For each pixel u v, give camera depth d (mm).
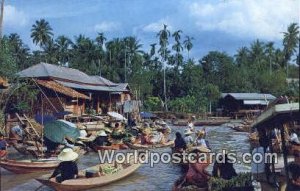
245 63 92938
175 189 13242
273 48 88625
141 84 80625
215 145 32500
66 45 93000
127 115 50594
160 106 78125
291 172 10828
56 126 22672
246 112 70438
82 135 27234
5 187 15484
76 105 39219
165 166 19797
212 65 88625
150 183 16047
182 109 75562
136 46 93000
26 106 31172
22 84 30922
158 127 40281
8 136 26406
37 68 43906
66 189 14391
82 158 23312
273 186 11422
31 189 15227
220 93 80312
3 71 31469
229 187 12055
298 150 14891
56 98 36000
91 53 91438
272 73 80812
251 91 82375
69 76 47219
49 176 15555
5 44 33062
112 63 92812
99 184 15266
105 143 25984
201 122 61281
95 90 48625
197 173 13555
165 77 88812
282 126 10195
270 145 11906
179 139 20406
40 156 20766
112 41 93812
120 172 16656
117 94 56188
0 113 27922
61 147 22188
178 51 91625
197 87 83062
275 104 8477
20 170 17531
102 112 53031
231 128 53344
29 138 24344
